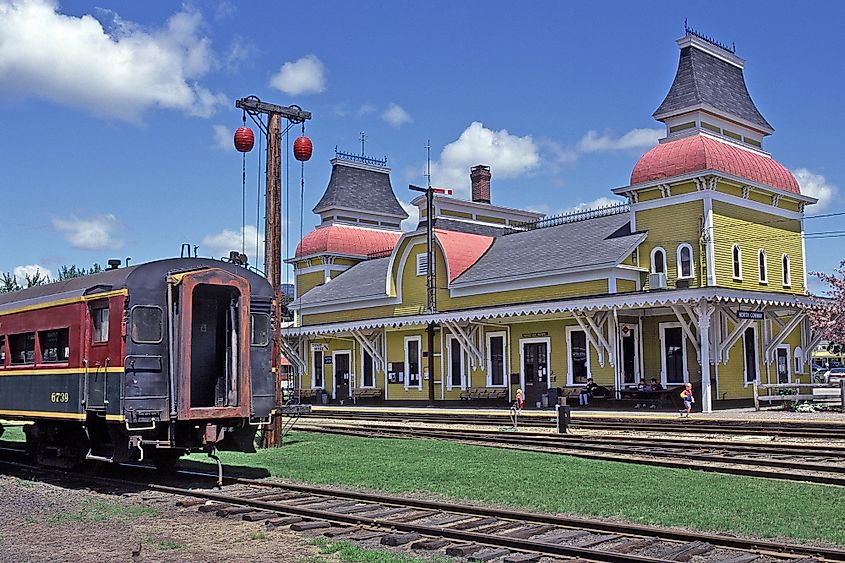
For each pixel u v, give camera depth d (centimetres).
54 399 1508
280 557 888
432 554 886
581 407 3177
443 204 4447
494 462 1628
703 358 2752
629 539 923
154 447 1404
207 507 1153
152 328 1377
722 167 3173
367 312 4434
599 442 1944
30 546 962
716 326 3017
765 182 3372
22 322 1636
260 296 1531
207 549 930
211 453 1422
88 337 1434
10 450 2025
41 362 1573
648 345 3225
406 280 4219
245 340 1455
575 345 3378
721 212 3191
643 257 3334
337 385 4606
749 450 1770
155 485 1382
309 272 5384
